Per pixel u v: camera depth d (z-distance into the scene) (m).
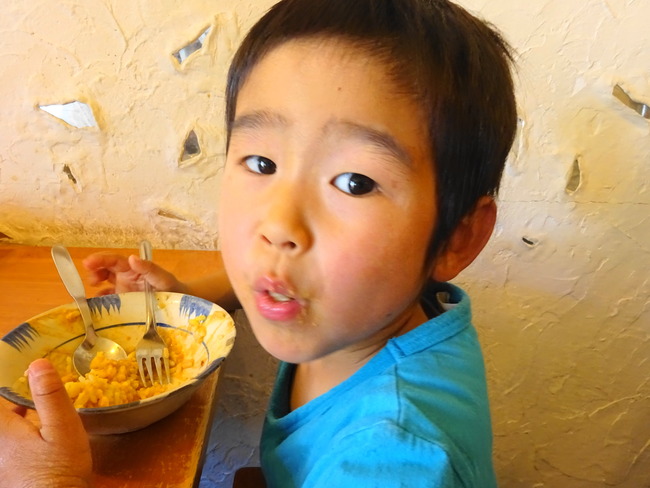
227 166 0.46
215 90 0.73
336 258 0.39
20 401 0.44
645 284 0.81
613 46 0.68
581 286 0.82
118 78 0.73
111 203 0.81
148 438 0.49
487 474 0.45
